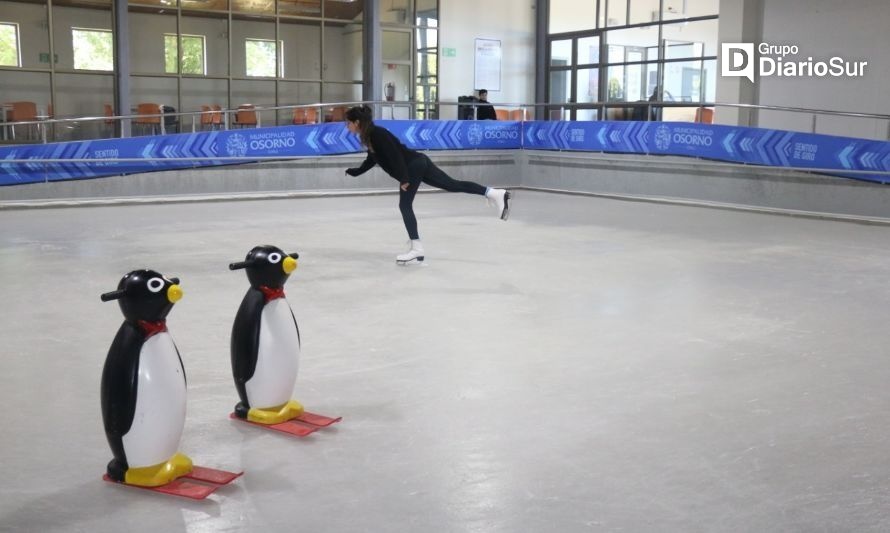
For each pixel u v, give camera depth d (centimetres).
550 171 1413
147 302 250
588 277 647
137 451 261
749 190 1148
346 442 308
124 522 243
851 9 1408
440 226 950
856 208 1043
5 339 453
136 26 1798
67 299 553
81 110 1769
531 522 245
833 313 534
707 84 1689
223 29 1880
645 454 299
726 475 281
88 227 915
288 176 1286
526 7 2028
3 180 1105
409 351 435
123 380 257
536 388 375
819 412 347
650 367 411
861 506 257
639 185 1278
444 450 301
